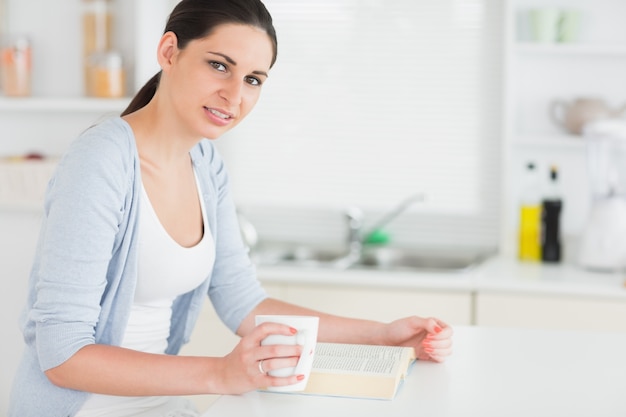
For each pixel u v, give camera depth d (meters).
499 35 4.11
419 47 4.20
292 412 1.52
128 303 1.85
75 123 4.07
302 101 4.31
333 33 4.26
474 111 4.17
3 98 3.91
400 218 4.28
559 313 3.34
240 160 4.39
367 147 4.27
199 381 1.62
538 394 1.64
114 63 3.85
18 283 3.93
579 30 3.90
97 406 1.86
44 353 1.69
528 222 3.87
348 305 3.51
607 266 3.60
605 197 3.64
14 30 4.09
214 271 2.21
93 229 1.71
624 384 1.71
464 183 4.20
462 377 1.76
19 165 3.83
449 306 3.43
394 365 1.70
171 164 1.94
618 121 3.71
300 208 4.36
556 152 4.01
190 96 1.78
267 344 1.60
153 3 3.93
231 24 1.74
